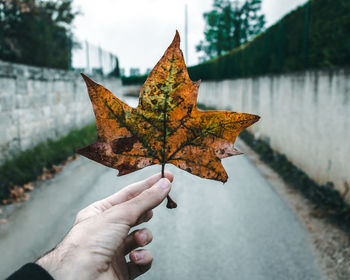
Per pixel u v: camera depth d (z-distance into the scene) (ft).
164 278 8.69
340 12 13.24
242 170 19.86
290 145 20.62
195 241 10.55
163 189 2.96
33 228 10.63
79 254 2.57
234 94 38.68
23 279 2.06
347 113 12.87
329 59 14.66
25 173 15.52
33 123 21.65
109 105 2.09
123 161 2.13
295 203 13.96
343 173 13.10
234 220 12.05
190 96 2.13
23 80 20.07
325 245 10.20
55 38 26.63
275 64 23.93
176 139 2.18
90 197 13.37
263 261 9.48
